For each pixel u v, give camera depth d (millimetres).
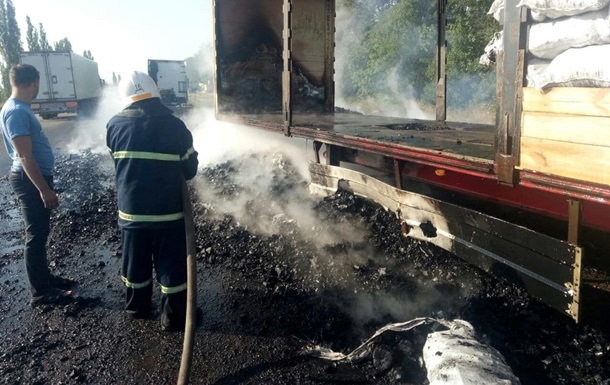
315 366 2596
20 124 3146
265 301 3357
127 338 2945
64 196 6582
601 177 1752
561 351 2570
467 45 15266
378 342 2641
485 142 3322
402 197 3410
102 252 4445
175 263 3012
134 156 2941
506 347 2621
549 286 2260
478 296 3131
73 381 2508
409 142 3346
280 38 7586
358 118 6367
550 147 1954
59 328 3082
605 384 2285
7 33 32594
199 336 2938
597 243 2684
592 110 1758
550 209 2561
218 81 7266
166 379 2520
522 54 2051
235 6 7156
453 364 2104
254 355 2717
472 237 2771
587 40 1745
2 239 4984
